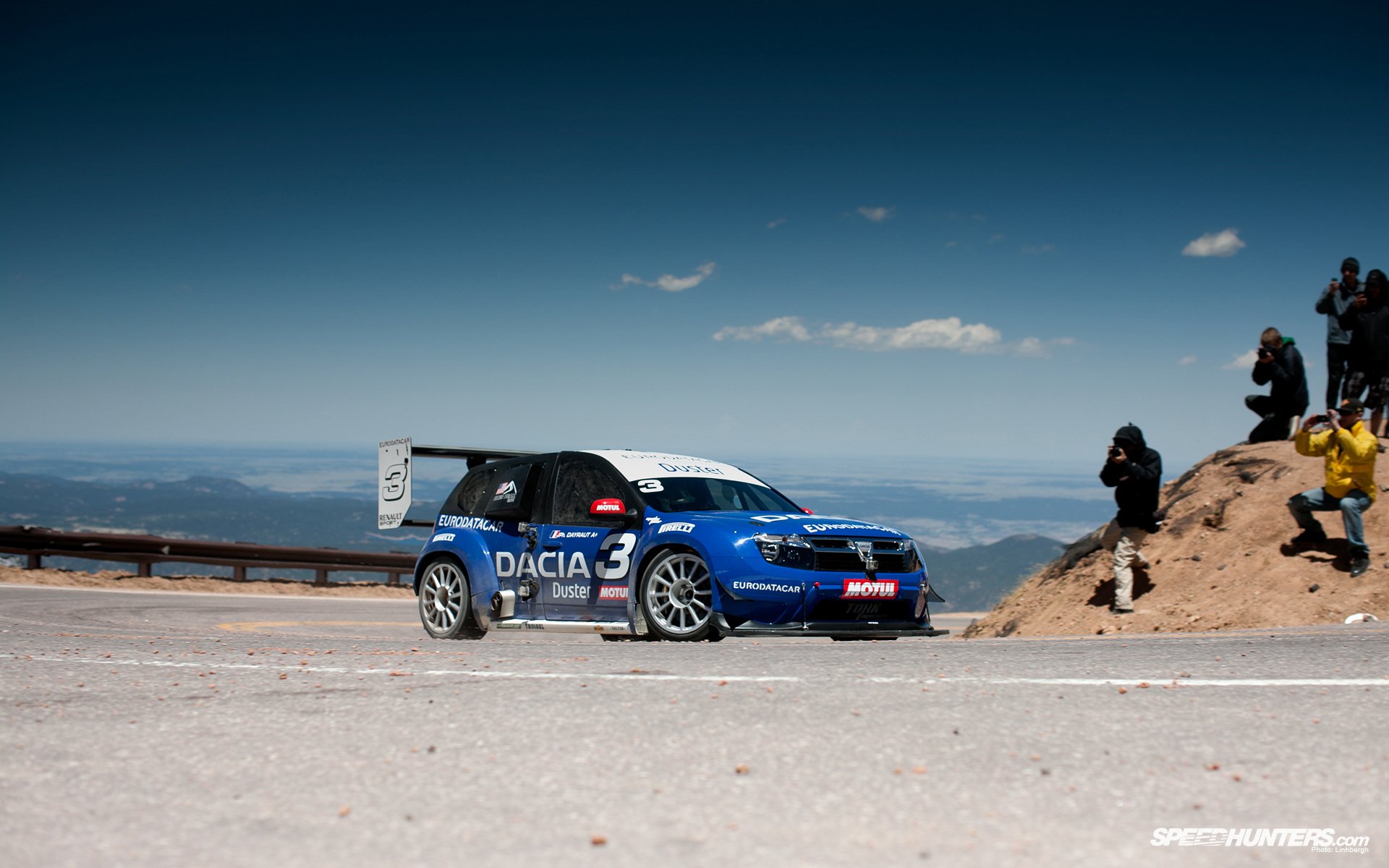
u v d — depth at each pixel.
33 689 4.91
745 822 2.79
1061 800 2.98
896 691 4.71
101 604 15.50
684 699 4.48
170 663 5.93
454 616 9.16
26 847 2.61
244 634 9.21
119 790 3.12
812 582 7.35
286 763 3.43
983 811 2.88
